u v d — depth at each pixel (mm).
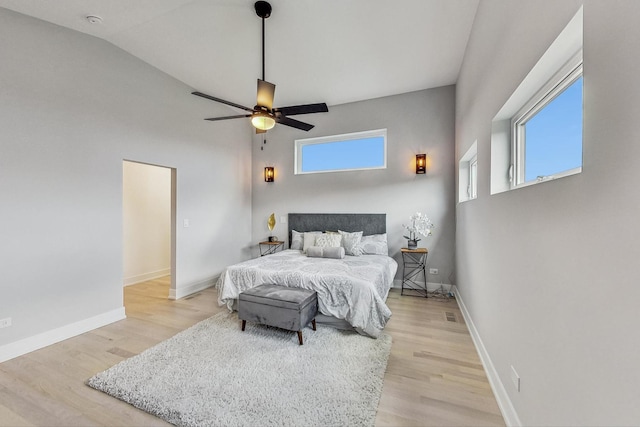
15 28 2371
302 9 2473
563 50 1138
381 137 4605
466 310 3080
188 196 4090
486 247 2197
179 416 1637
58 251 2639
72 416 1665
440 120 4137
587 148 907
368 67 3512
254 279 3143
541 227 1246
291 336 2688
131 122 3287
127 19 2609
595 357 864
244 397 1804
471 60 2764
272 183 5277
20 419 1643
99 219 2969
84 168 2842
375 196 4516
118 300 3139
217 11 2506
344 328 2848
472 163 3412
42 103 2529
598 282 849
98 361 2268
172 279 3908
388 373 2102
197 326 2920
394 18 2594
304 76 3742
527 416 1372
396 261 4375
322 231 4809
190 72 3662
